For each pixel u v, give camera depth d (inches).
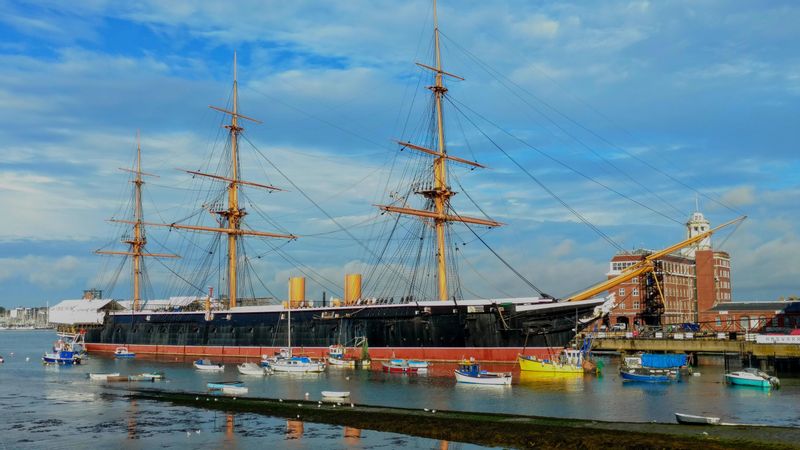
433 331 3602.4
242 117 5556.1
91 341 5639.8
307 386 2861.7
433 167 4279.0
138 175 6397.6
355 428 1902.1
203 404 2346.2
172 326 4977.9
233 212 5369.1
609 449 1550.2
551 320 3346.5
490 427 1795.0
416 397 2453.2
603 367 3511.3
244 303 5310.0
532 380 2930.6
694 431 1676.9
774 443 1535.4
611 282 3654.0
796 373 3206.2
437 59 4355.3
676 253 6825.8
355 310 3909.9
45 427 1979.6
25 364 4490.7
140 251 6378.0
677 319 6318.9
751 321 5088.6
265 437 1807.3
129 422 2043.6
